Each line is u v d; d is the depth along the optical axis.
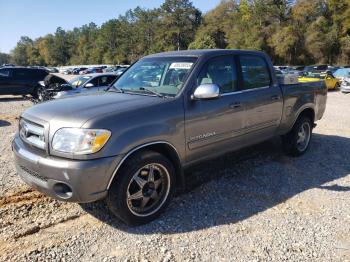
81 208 4.02
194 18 105.00
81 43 144.12
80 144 3.17
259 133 5.01
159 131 3.60
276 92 5.20
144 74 4.56
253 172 5.23
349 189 4.66
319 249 3.27
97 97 4.02
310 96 5.98
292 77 5.54
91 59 133.12
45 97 13.34
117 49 119.00
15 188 4.56
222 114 4.29
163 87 4.15
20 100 17.72
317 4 67.69
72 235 3.47
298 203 4.22
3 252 3.17
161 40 104.56
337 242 3.39
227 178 4.98
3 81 17.14
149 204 3.73
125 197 3.43
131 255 3.16
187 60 4.29
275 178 5.02
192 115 3.95
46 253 3.17
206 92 3.83
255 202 4.24
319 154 6.23
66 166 3.15
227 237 3.46
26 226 3.61
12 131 8.59
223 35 89.94
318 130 8.48
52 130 3.29
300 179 5.00
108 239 3.41
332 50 65.69
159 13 106.94
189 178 4.95
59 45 153.25
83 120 3.24
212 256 3.15
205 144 4.17
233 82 4.60
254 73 4.97
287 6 71.62
